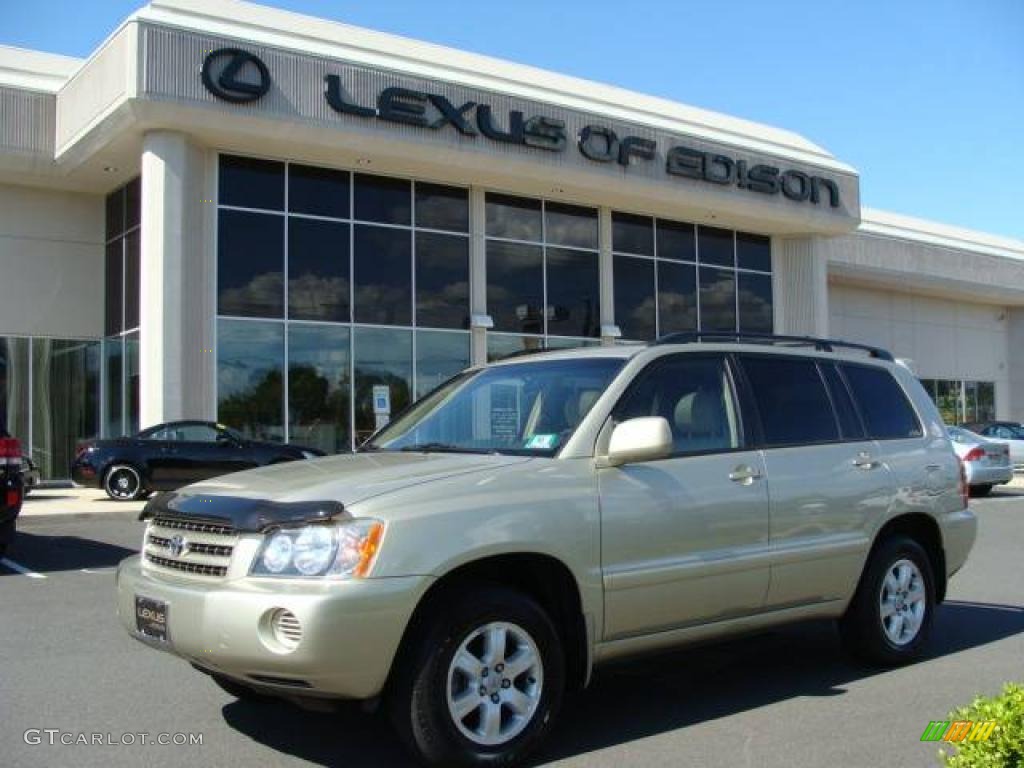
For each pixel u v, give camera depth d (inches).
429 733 159.5
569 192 938.7
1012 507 687.1
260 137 756.6
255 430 780.0
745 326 1116.5
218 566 162.1
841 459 229.3
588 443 188.7
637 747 183.3
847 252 1284.4
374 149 798.5
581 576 178.1
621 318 1011.9
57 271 864.9
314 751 181.3
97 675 234.4
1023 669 240.7
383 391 818.8
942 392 1540.4
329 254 829.2
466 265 906.7
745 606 205.3
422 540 159.9
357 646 151.9
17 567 406.9
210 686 224.8
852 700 214.4
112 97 717.9
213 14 759.1
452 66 874.8
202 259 768.9
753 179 1031.0
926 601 248.5
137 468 673.0
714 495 200.8
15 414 820.0
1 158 800.3
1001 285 1510.8
